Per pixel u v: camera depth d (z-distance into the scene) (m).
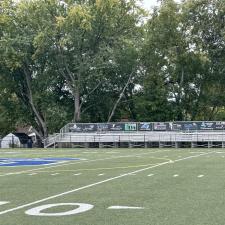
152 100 56.12
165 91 55.75
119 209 9.66
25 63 55.06
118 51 52.81
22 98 59.28
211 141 43.97
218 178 15.12
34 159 27.05
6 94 58.97
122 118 60.84
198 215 8.93
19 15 53.88
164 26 53.75
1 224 8.38
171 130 45.38
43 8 52.72
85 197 11.40
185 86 57.09
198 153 30.98
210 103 57.25
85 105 58.69
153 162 22.72
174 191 12.20
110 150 38.69
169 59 54.88
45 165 22.17
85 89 56.81
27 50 53.94
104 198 11.18
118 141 46.72
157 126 45.88
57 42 52.81
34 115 59.19
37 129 59.72
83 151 37.44
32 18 53.25
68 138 48.47
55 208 9.91
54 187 13.48
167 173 17.08
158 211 9.39
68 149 43.16
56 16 53.41
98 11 52.31
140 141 45.97
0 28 54.78
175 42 54.12
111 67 53.00
